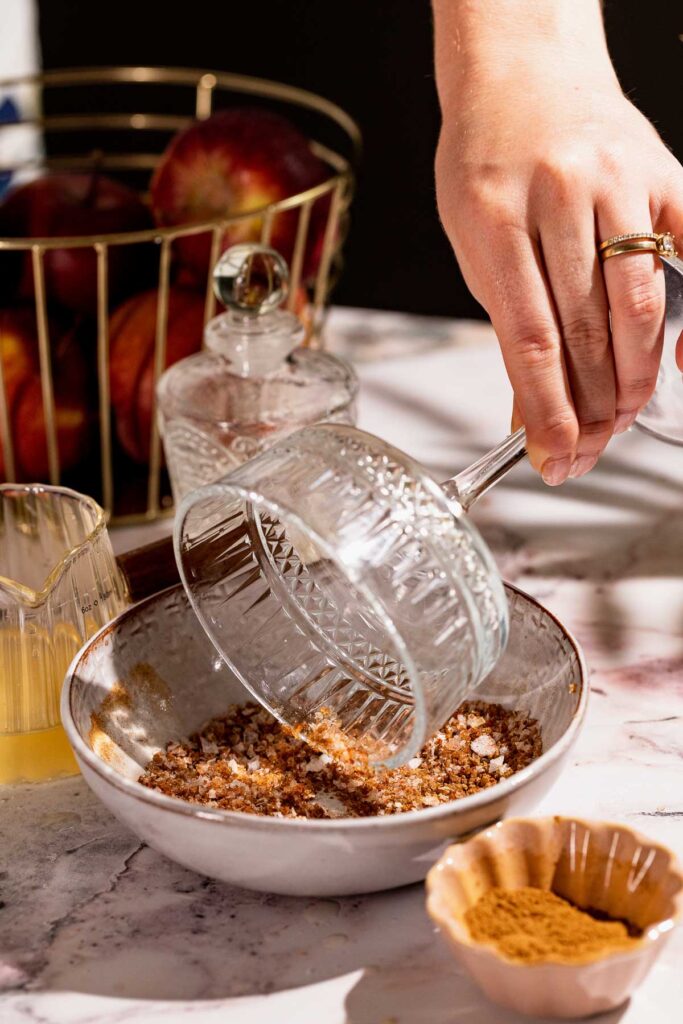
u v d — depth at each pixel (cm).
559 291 69
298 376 84
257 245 82
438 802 70
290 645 73
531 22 76
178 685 74
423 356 105
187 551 70
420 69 130
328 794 70
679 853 68
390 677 71
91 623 73
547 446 69
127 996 64
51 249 89
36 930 67
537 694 72
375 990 64
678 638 80
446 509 65
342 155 137
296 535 72
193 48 137
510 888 64
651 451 94
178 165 91
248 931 66
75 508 76
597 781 72
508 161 70
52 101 141
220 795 70
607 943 61
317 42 132
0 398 88
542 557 86
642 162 70
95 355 90
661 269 69
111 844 70
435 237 137
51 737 72
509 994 61
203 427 82
